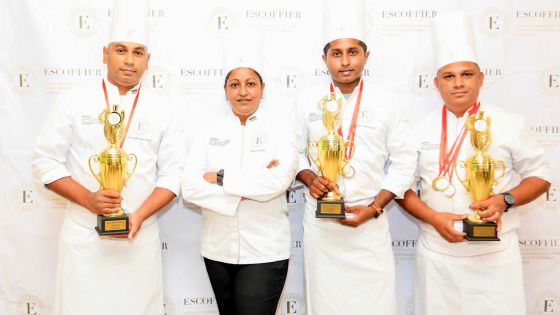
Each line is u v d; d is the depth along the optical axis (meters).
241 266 1.73
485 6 2.05
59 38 2.02
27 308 2.12
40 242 2.10
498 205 1.66
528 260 2.14
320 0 2.05
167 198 1.73
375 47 2.08
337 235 1.78
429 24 2.06
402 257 2.16
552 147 2.10
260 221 1.74
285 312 2.16
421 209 1.78
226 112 2.08
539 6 2.06
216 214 1.75
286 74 2.07
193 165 1.75
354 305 1.78
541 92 2.09
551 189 2.11
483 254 1.73
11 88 2.03
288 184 1.67
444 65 1.74
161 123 1.78
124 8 1.71
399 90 2.09
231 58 1.75
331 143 1.67
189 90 2.07
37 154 1.67
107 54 1.79
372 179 1.78
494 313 1.73
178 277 2.15
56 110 1.70
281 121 1.79
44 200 2.08
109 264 1.70
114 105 1.60
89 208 1.62
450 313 1.78
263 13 2.05
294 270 2.14
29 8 2.00
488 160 1.64
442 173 1.77
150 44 2.04
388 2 2.06
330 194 1.68
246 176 1.65
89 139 1.69
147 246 1.76
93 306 1.68
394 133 1.78
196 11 2.04
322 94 1.83
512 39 2.07
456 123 1.80
